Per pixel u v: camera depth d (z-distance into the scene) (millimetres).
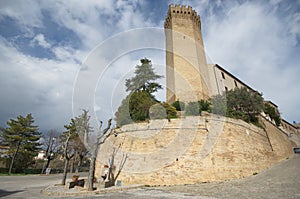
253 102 13406
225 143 9367
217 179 8328
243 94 13945
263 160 10891
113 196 5742
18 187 8078
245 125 11055
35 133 21625
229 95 14258
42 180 11805
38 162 22797
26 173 19172
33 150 20875
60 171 22250
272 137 14258
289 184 6426
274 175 8445
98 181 8523
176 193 6105
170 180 8227
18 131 20484
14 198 5410
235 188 6523
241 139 10078
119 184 8398
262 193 5457
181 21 18297
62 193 6090
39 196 5820
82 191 6461
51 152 22203
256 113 14172
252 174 9391
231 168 8836
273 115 19641
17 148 19328
